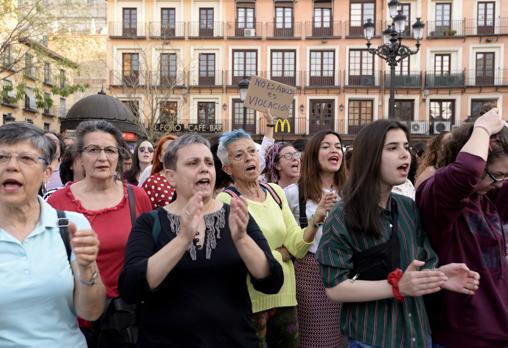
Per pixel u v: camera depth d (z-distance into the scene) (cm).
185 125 3022
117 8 3056
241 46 3058
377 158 232
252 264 228
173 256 212
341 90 3027
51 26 1800
